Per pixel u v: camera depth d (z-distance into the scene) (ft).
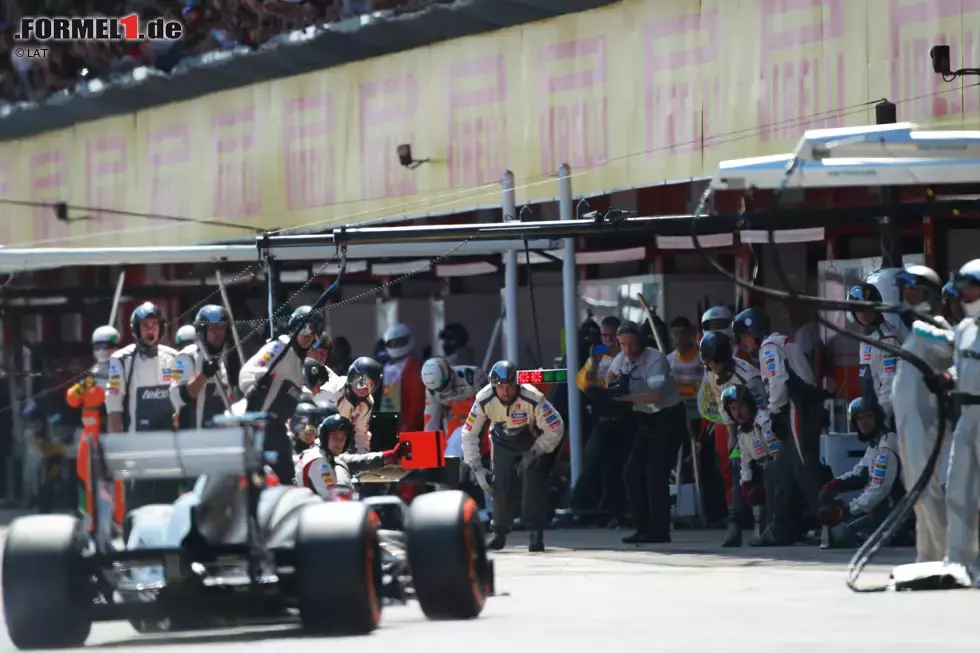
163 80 284.41
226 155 279.90
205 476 103.81
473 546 109.91
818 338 206.28
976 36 176.55
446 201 242.17
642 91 212.43
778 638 99.71
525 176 229.45
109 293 303.07
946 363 132.57
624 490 206.49
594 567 164.14
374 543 102.68
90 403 198.49
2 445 303.89
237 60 270.26
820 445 186.19
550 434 182.19
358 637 99.91
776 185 145.48
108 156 302.45
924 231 200.54
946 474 134.31
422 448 135.54
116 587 103.71
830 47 190.19
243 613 104.73
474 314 271.08
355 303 284.00
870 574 146.00
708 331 198.08
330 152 261.44
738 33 200.13
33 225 318.24
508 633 102.53
